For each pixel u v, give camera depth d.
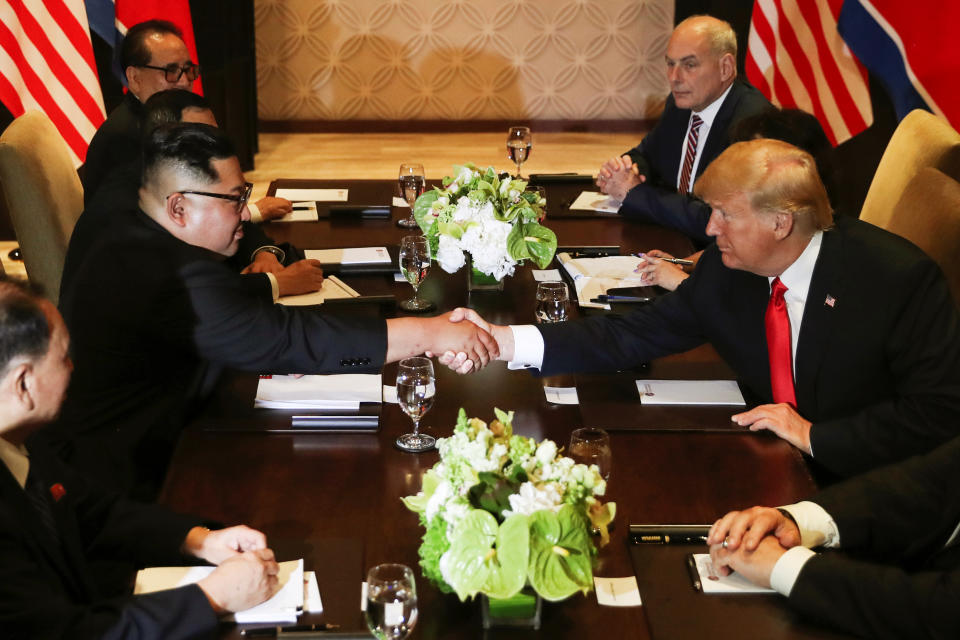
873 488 1.74
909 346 2.04
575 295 2.68
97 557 1.65
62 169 3.23
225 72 5.68
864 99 4.20
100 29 4.60
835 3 4.12
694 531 1.66
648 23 6.75
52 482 1.67
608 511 1.52
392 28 6.69
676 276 2.67
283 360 2.12
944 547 1.74
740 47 5.78
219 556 1.60
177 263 2.12
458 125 6.97
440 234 2.49
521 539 1.34
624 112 6.99
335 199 3.45
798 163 2.02
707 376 2.25
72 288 2.16
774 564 1.54
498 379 2.22
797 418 2.03
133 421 2.14
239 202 2.19
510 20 6.71
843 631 1.48
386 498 1.76
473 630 1.43
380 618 1.34
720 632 1.45
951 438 1.97
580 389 2.18
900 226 2.68
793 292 2.13
